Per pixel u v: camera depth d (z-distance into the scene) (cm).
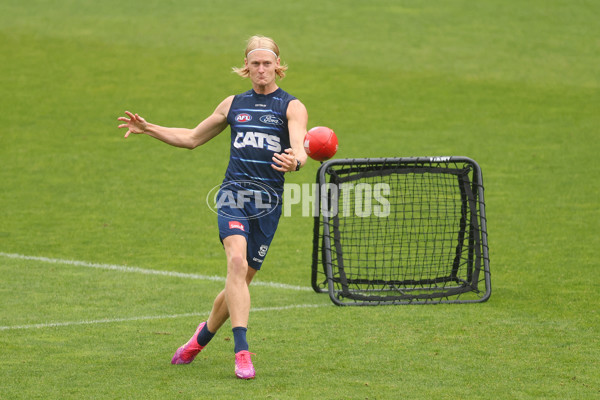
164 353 2212
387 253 3453
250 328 2461
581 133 6291
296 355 2178
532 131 6372
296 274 3244
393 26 10050
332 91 7681
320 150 2189
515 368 2056
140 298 2838
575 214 4234
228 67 8462
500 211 4312
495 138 6150
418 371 2034
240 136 2086
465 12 10638
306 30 9831
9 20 10000
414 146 5900
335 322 2528
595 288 2931
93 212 4347
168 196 4709
